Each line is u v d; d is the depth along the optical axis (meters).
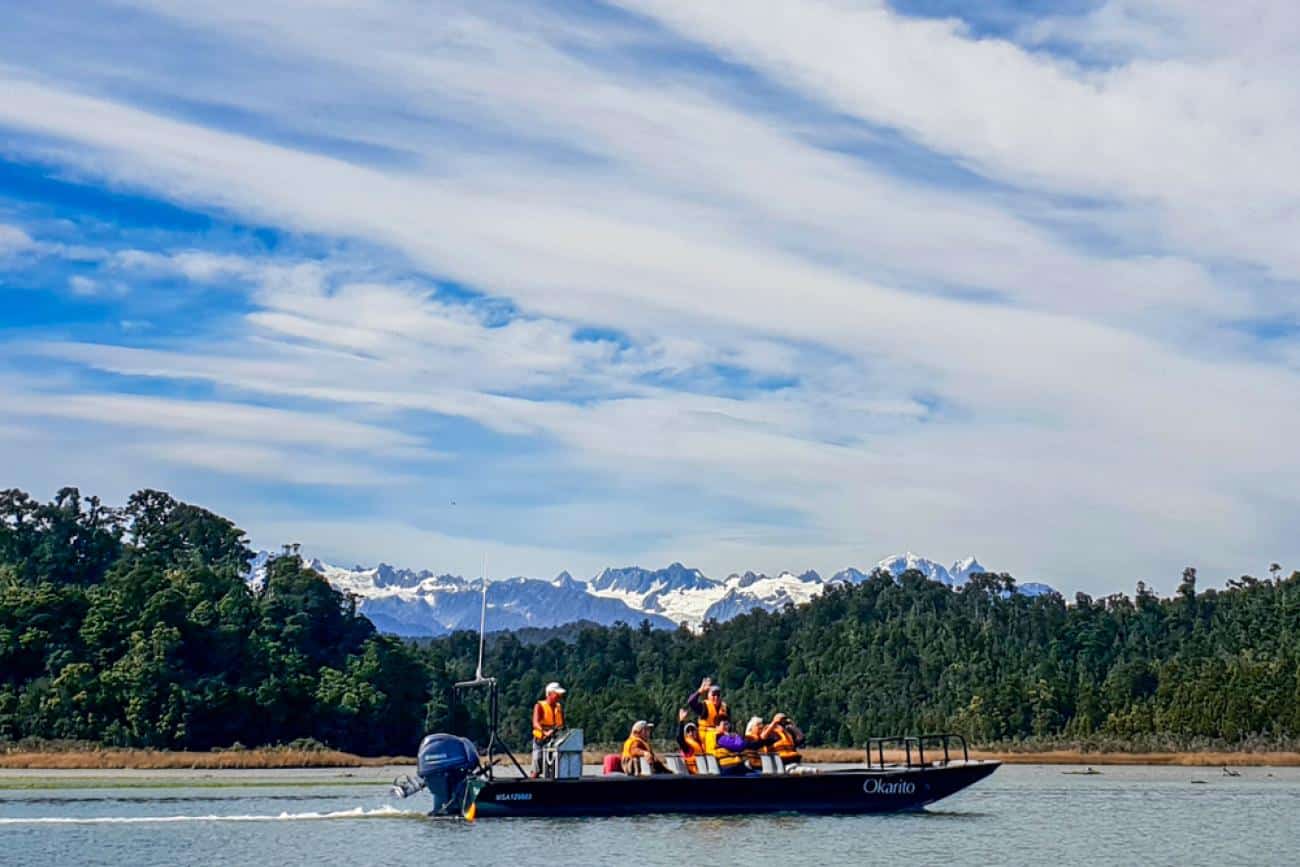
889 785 36.34
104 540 130.12
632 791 34.78
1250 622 146.62
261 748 94.88
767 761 36.41
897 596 181.25
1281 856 32.62
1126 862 31.09
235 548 138.38
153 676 93.44
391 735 107.69
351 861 29.38
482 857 29.52
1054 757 106.75
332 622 116.25
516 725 132.50
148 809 43.72
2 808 44.50
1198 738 111.25
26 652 96.56
